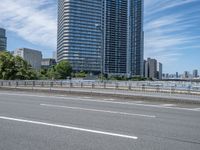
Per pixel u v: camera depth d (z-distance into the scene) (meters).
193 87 32.44
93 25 81.62
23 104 16.11
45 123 9.93
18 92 28.94
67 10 88.69
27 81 44.06
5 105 15.50
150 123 10.42
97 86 42.09
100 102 18.31
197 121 11.23
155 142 7.49
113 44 90.31
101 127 9.36
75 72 94.31
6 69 69.94
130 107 15.75
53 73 100.44
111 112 13.20
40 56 170.75
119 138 7.83
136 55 132.38
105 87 40.56
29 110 13.41
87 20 84.31
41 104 16.25
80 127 9.30
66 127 9.27
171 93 30.20
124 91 31.84
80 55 91.31
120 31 90.62
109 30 86.50
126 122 10.47
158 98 21.34
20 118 10.95
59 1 107.62
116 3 84.12
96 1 80.19
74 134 8.24
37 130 8.73
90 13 82.19
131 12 128.50
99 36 83.25
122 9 87.00
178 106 17.38
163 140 7.74
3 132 8.38
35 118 11.00
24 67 74.12
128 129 9.12
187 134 8.62
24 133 8.28
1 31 153.75
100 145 7.04
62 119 10.86
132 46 129.88
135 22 130.62
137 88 36.91
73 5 87.19
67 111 13.27
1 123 9.84
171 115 12.87
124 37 93.00
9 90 33.56
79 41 89.81
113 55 91.38
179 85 35.78
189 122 10.94
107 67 89.44
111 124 9.95
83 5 83.69
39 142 7.26
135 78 107.62
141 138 7.90
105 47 87.69
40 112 12.77
